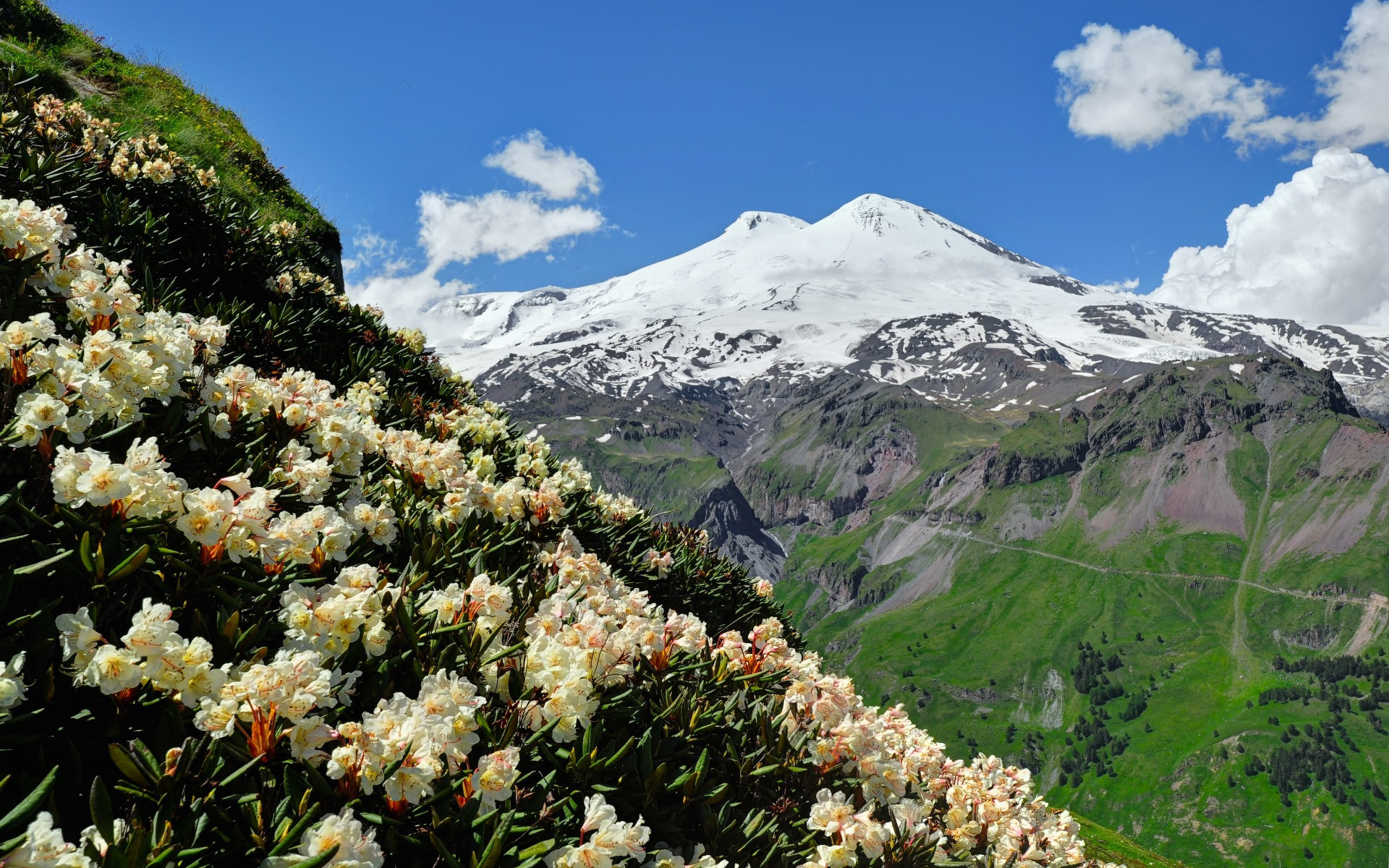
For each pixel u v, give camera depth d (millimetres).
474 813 3334
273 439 5371
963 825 6199
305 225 20156
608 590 6062
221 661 3445
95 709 2986
